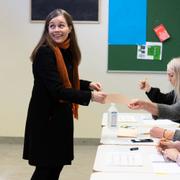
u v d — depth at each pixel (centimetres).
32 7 504
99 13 499
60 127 231
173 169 169
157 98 359
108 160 184
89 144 514
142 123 298
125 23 498
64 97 225
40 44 236
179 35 493
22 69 513
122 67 504
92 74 508
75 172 392
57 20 235
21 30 509
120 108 499
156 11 493
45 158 228
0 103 516
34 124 229
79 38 504
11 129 520
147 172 164
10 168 405
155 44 497
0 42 512
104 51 504
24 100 516
